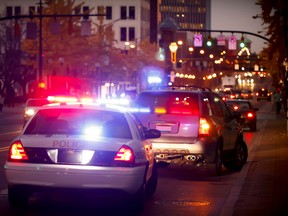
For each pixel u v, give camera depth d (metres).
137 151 15.23
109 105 16.91
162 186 20.70
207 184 21.23
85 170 14.58
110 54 131.88
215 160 22.66
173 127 22.20
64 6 117.44
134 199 15.42
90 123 16.64
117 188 14.73
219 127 23.12
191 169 25.44
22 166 14.78
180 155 22.08
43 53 116.69
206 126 22.11
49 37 115.56
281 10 41.56
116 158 14.80
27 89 148.50
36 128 15.97
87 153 14.77
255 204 16.72
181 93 22.62
